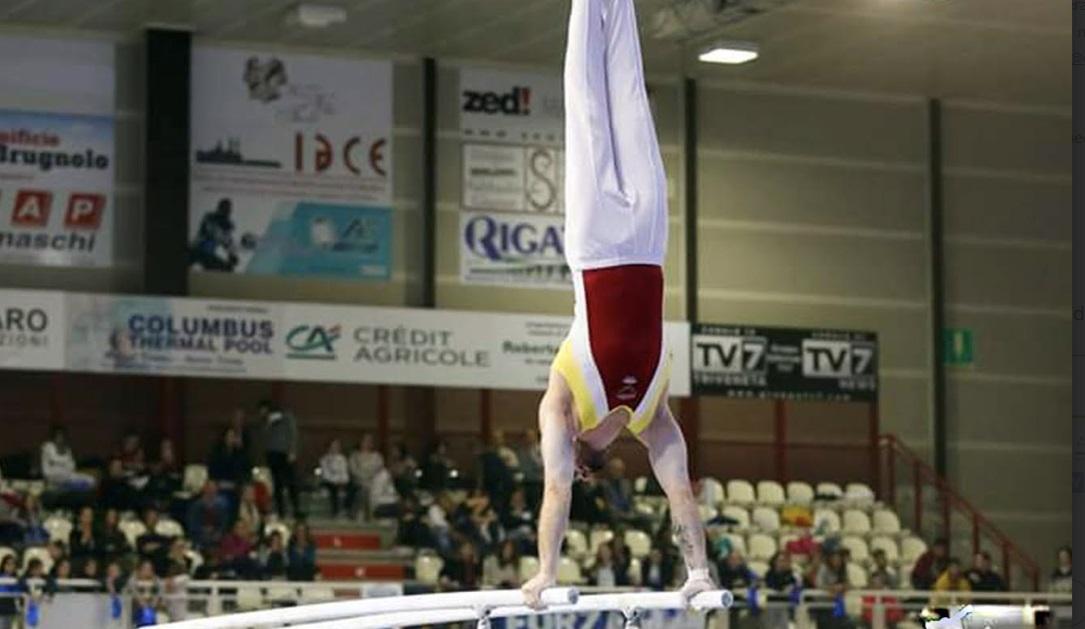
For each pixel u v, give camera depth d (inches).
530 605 565.6
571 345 577.6
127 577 1387.8
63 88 1683.1
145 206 1673.2
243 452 1609.3
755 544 1726.1
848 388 1825.8
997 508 1941.4
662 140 1855.3
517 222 1804.9
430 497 1659.7
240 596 1417.3
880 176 1932.8
